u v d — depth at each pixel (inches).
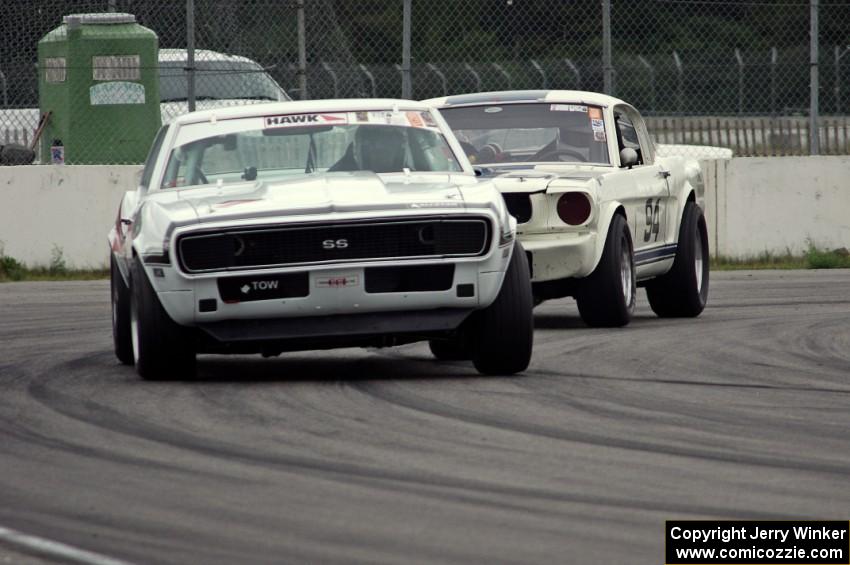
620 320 1435.8
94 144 2455.7
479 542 607.2
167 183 1154.7
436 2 2657.5
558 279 1389.0
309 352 1306.6
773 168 2324.1
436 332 1027.3
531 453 793.6
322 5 2578.7
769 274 2146.9
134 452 808.3
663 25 3149.6
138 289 1061.1
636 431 859.4
